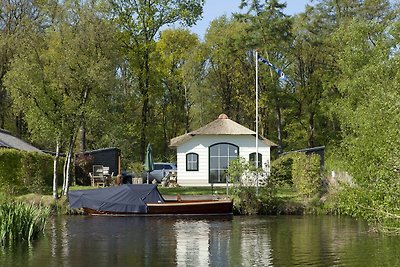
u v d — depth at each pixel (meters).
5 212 24.34
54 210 35.41
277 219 33.06
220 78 67.25
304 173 36.47
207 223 31.30
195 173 49.41
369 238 25.36
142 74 53.56
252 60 63.03
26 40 37.75
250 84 63.66
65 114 37.19
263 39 57.81
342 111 47.16
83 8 37.91
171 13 52.69
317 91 60.94
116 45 38.59
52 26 38.62
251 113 64.06
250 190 35.97
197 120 71.88
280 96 59.47
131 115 56.12
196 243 24.41
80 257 21.20
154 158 69.81
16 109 42.94
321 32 57.31
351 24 48.88
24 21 54.50
